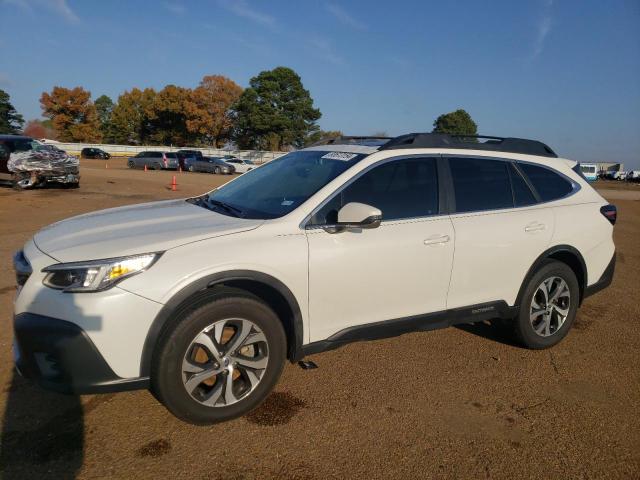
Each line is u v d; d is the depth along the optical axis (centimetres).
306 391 353
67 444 281
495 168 423
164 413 316
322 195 340
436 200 384
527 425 323
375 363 403
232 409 305
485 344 451
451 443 300
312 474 266
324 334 338
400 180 373
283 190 372
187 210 377
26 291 276
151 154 4156
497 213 407
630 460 291
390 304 358
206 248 294
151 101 8475
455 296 388
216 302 289
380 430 309
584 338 480
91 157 5591
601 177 7556
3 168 1636
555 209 440
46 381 269
